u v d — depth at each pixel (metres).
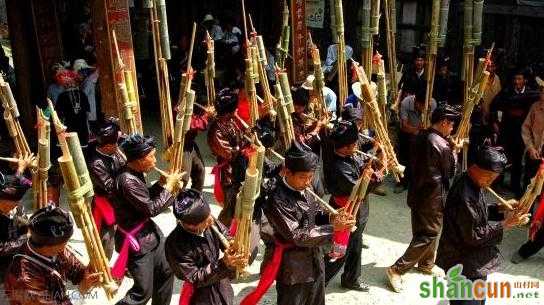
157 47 5.02
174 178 4.07
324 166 4.54
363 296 4.87
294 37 8.66
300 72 8.80
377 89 5.08
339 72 5.68
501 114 7.00
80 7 10.98
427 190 4.68
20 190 3.28
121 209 3.90
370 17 5.29
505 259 5.54
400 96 7.18
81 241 5.56
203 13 12.51
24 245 2.98
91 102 7.52
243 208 2.98
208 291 3.42
